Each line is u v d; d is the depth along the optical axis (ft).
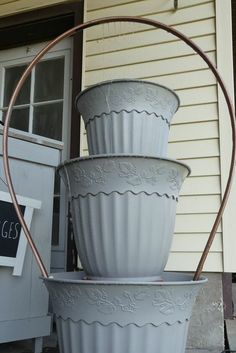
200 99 7.89
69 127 9.57
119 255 3.75
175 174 3.87
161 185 3.79
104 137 4.17
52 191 6.79
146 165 3.69
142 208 3.73
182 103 8.00
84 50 9.02
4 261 5.82
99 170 3.75
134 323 3.49
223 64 7.80
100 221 3.79
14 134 6.19
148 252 3.77
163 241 3.87
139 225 3.74
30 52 10.51
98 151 4.24
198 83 7.96
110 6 8.96
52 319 7.16
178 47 8.23
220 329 7.05
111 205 3.75
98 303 3.51
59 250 8.99
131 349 3.50
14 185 6.18
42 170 6.65
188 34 8.17
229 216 7.30
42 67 10.27
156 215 3.78
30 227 6.26
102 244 3.79
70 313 3.66
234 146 4.22
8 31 10.19
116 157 3.68
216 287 7.21
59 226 9.11
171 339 3.62
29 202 6.21
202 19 8.12
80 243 3.99
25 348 6.65
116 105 4.11
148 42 8.50
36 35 10.28
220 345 6.99
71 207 4.08
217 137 7.66
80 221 3.94
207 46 7.99
